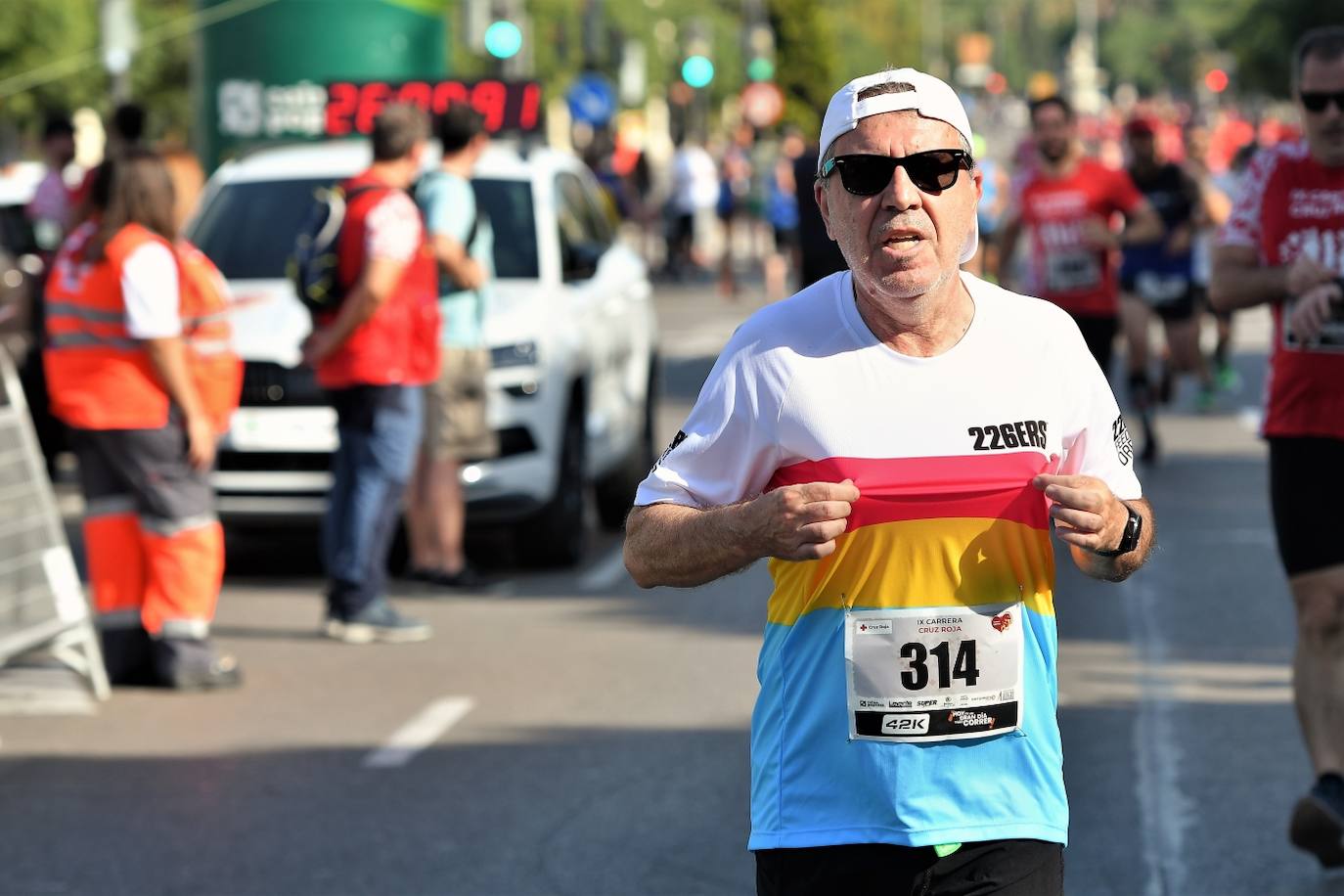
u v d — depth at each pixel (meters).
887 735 7.34
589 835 13.13
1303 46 12.30
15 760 15.18
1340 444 12.16
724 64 111.31
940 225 7.18
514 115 29.56
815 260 30.33
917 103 7.18
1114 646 18.55
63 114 31.33
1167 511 25.70
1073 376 7.47
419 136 18.95
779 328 7.44
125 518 17.44
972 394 7.34
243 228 23.50
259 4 33.97
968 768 7.38
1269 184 12.48
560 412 22.41
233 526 21.80
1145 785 14.10
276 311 21.89
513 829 13.27
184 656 17.30
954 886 7.38
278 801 14.02
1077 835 13.02
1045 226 24.06
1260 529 24.38
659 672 17.80
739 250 85.69
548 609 20.78
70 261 17.12
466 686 17.38
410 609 20.81
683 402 37.03
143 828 13.45
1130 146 33.41
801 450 7.36
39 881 12.37
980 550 7.34
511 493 22.00
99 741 15.70
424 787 14.28
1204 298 37.25
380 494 19.27
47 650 17.66
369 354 18.89
